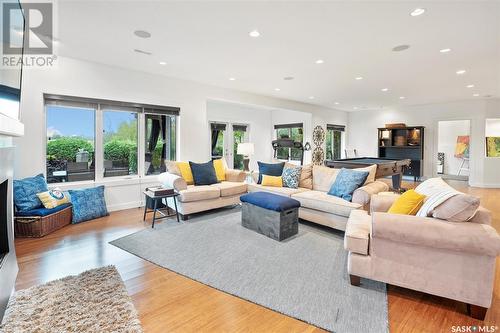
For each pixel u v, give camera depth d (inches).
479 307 70.2
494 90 249.0
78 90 164.4
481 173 301.6
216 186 175.9
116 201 182.7
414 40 133.1
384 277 80.3
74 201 151.7
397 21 113.4
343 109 381.4
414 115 349.7
